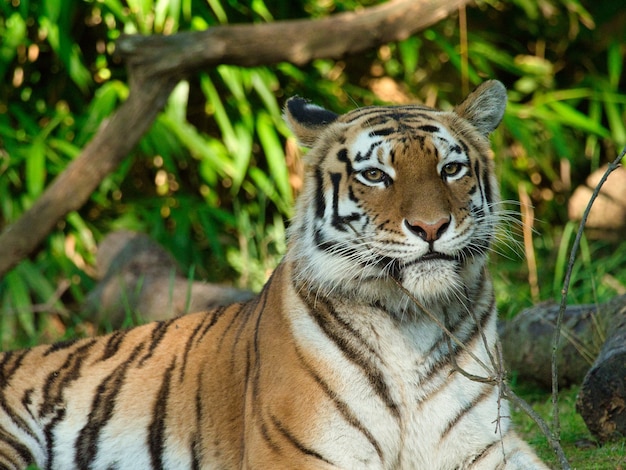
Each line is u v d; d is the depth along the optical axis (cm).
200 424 648
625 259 1310
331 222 588
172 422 658
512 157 1514
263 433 579
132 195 1409
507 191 1471
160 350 693
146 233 1302
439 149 574
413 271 561
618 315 836
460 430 580
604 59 1572
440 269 559
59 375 704
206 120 1430
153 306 1116
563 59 1587
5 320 1164
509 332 934
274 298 614
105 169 954
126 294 1137
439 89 1502
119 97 1291
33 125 1300
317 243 593
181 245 1266
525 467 570
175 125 1245
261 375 593
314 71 1416
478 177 592
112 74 1366
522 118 1426
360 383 573
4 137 1280
